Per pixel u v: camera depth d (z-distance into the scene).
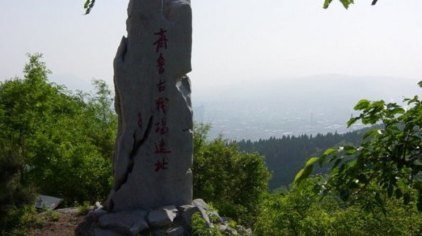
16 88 14.36
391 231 4.45
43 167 12.86
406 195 2.35
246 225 11.80
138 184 8.00
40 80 14.70
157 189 8.06
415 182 2.33
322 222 4.58
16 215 8.66
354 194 2.76
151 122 8.05
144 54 7.96
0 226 8.43
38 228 9.07
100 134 15.91
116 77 8.05
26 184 10.60
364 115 2.53
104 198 13.19
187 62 8.15
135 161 8.03
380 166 2.33
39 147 12.86
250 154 14.89
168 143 8.09
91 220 8.09
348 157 2.38
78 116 16.98
